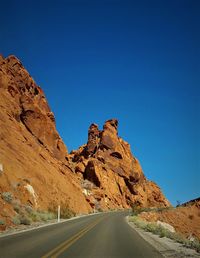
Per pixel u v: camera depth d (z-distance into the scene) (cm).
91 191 10112
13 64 6794
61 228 2691
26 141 5591
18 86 6650
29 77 7156
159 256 1440
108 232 2536
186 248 1755
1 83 5959
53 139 7331
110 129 13575
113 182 12019
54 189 5109
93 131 13788
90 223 3528
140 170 14288
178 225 6109
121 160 13200
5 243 1662
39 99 7456
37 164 5144
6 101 5806
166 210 6656
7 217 2555
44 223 3131
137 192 13075
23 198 3603
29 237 1944
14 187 3566
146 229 2966
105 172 11994
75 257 1334
